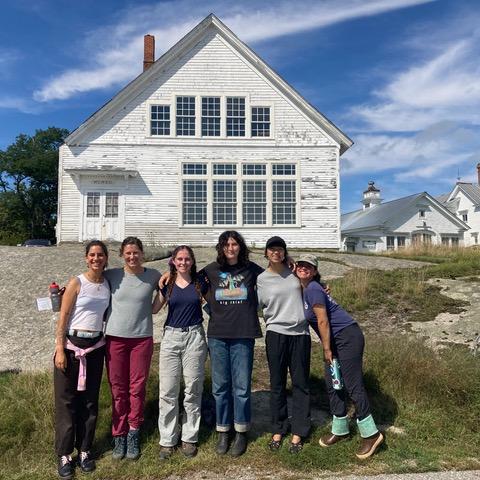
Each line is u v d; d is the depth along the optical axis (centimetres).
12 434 541
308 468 495
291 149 2348
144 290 536
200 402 537
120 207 2264
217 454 519
